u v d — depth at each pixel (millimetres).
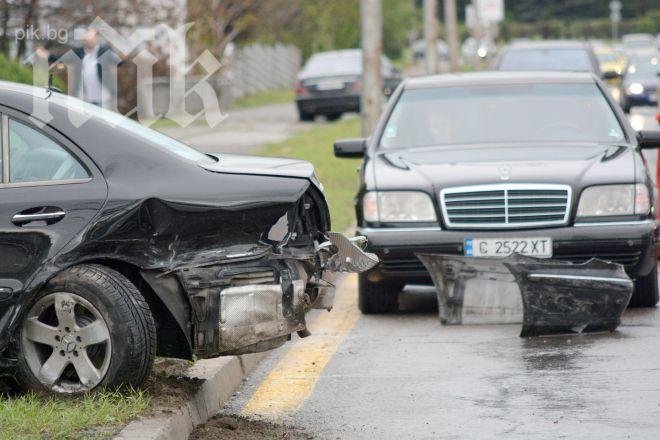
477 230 20562
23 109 14539
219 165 14703
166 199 14109
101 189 14195
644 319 20281
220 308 14008
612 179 20625
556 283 18797
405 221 20797
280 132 63469
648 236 20422
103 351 14219
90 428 12727
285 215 14477
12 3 46625
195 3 69750
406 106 23922
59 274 14008
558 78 24359
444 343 18891
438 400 15422
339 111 73750
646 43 158375
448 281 20125
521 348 18203
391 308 21750
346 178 43250
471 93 24062
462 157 21781
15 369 14320
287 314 14367
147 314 13945
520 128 23156
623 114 23484
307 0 123188
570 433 13664
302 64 142750
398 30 190875
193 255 14141
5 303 14078
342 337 19812
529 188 20484
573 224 20484
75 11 48375
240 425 14461
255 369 17766
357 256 15492
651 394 15203
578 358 17359
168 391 14469
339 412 15094
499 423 14211
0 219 14164
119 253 14070
